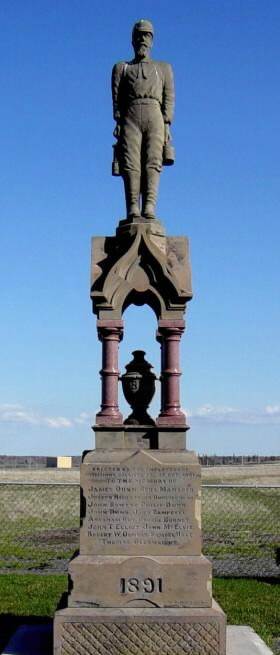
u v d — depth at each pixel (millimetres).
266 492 34250
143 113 10195
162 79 10352
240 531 24062
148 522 9031
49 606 12484
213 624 8484
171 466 9117
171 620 8469
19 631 10031
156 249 9664
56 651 8414
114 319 9555
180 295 9555
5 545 20797
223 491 33531
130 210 10148
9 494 31328
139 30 10352
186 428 9383
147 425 9586
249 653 8914
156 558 8898
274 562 18266
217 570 17109
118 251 9969
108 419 9430
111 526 9023
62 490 33688
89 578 8773
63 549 20062
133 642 8438
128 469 9109
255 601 13109
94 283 9852
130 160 10195
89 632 8445
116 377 9531
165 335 9602
